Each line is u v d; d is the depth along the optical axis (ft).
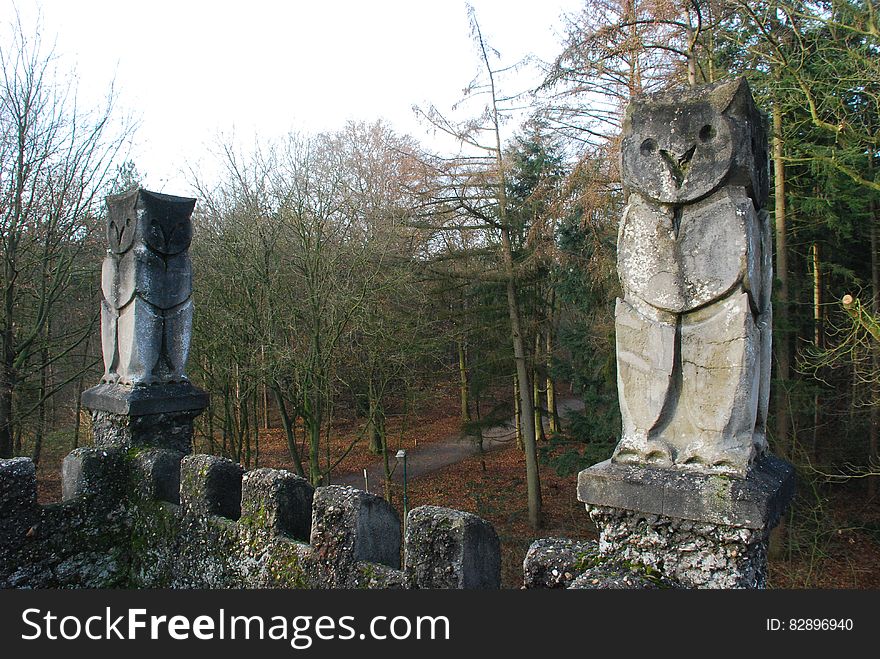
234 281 38.60
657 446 8.28
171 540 13.37
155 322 15.46
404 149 52.54
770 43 27.58
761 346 8.50
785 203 34.99
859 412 37.52
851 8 25.21
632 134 8.59
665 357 8.25
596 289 40.70
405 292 44.27
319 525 10.63
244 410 43.09
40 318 38.06
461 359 59.88
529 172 45.34
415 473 61.00
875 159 33.37
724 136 7.97
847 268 41.14
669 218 8.34
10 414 37.55
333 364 41.09
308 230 39.14
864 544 37.55
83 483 13.97
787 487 8.40
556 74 33.55
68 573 13.53
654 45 28.96
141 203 15.10
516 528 47.37
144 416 15.15
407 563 9.62
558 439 49.96
